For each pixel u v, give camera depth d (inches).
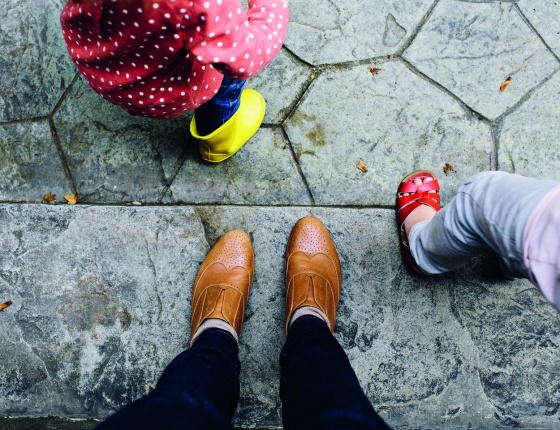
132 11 31.0
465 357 60.6
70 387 60.7
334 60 65.7
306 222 61.6
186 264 62.5
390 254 62.5
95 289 62.1
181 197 63.8
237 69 37.5
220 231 63.1
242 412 59.5
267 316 61.4
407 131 64.6
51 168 64.4
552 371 60.3
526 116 64.5
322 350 44.5
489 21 66.1
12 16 66.7
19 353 61.2
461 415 59.6
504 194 36.6
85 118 64.9
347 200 63.8
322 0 66.3
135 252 62.7
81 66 38.7
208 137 55.6
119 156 64.4
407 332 60.9
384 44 65.9
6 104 65.4
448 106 64.9
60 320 61.6
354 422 33.1
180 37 33.4
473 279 61.7
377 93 65.2
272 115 64.8
